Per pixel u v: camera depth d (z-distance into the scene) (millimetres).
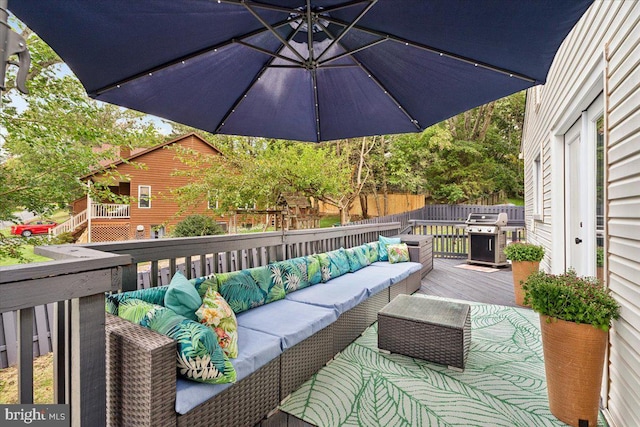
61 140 4750
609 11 2131
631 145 1789
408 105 2645
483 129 17406
